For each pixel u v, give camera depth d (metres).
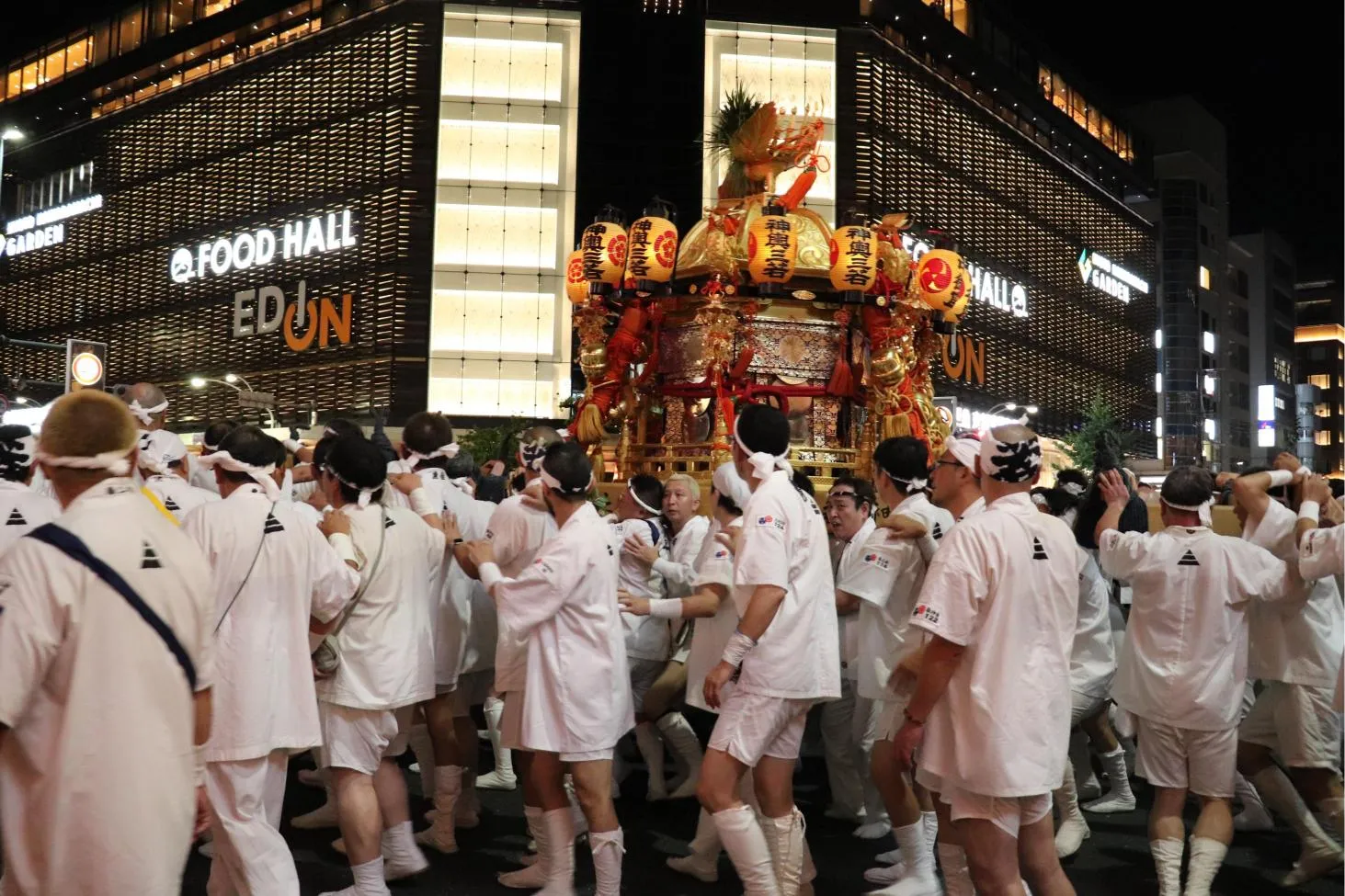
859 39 63.62
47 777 3.05
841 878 6.16
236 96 67.69
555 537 5.30
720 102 62.44
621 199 62.22
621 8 62.41
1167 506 5.62
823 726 7.34
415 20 60.66
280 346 64.38
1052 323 81.31
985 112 73.94
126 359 71.81
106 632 3.10
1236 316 103.31
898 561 5.88
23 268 78.00
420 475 6.93
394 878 5.88
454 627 6.55
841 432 10.43
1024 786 4.12
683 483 7.36
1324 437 125.50
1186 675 5.44
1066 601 4.34
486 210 60.81
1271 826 7.23
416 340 59.62
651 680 7.55
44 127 77.62
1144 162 93.50
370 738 5.38
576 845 6.68
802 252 9.80
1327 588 6.07
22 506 5.51
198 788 3.56
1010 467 4.33
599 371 10.27
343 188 62.66
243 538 4.74
